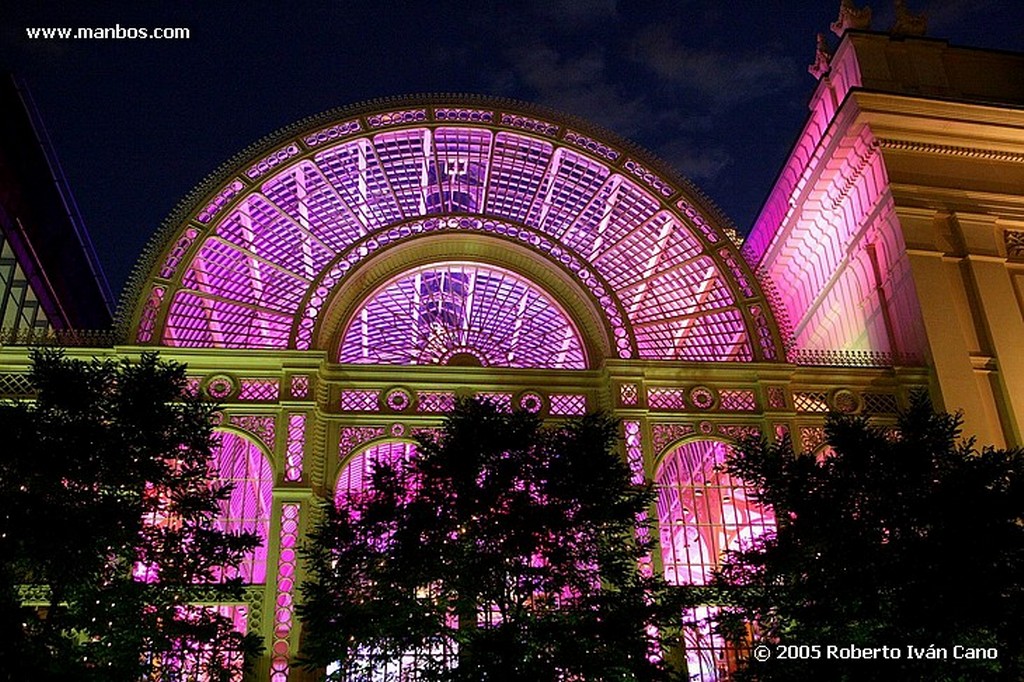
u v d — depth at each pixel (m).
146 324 18.67
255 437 17.84
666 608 13.44
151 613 12.96
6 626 11.18
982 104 22.83
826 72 25.31
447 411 17.78
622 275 22.41
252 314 20.75
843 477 14.12
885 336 22.02
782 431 19.16
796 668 13.00
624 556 14.00
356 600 13.59
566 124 21.56
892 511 13.80
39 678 11.23
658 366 19.38
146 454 13.34
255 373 18.45
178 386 14.13
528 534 13.30
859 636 13.50
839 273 24.39
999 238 22.30
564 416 18.83
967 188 22.55
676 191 21.27
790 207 26.03
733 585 14.16
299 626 16.34
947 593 12.77
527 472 14.01
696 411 19.20
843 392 19.95
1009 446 19.81
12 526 11.88
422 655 13.34
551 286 20.55
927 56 24.64
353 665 13.25
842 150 23.34
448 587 13.62
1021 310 21.53
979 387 20.39
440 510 13.74
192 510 13.39
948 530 13.16
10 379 18.02
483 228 20.38
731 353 21.72
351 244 19.91
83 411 13.22
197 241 19.33
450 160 22.16
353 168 21.70
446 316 22.59
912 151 22.72
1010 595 12.98
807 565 13.77
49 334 20.25
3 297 25.70
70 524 11.94
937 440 14.48
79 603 12.59
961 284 21.61
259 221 21.16
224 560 13.36
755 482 14.87
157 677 13.52
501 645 12.29
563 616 13.29
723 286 21.33
